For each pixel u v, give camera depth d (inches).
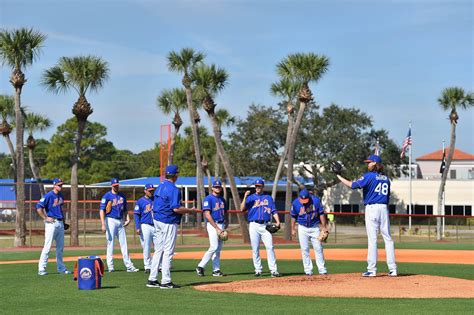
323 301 504.4
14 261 969.5
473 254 1104.8
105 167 3981.3
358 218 2326.5
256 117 3048.7
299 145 3034.0
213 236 706.8
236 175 3083.2
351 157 2977.4
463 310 456.4
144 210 754.2
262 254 1100.5
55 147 3966.5
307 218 708.0
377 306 476.7
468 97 2112.5
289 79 1763.0
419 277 645.3
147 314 444.8
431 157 4448.8
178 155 3688.5
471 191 3048.7
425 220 3065.9
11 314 452.4
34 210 1920.5
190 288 589.3
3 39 1477.6
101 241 1611.7
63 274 739.4
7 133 2084.2
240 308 468.4
